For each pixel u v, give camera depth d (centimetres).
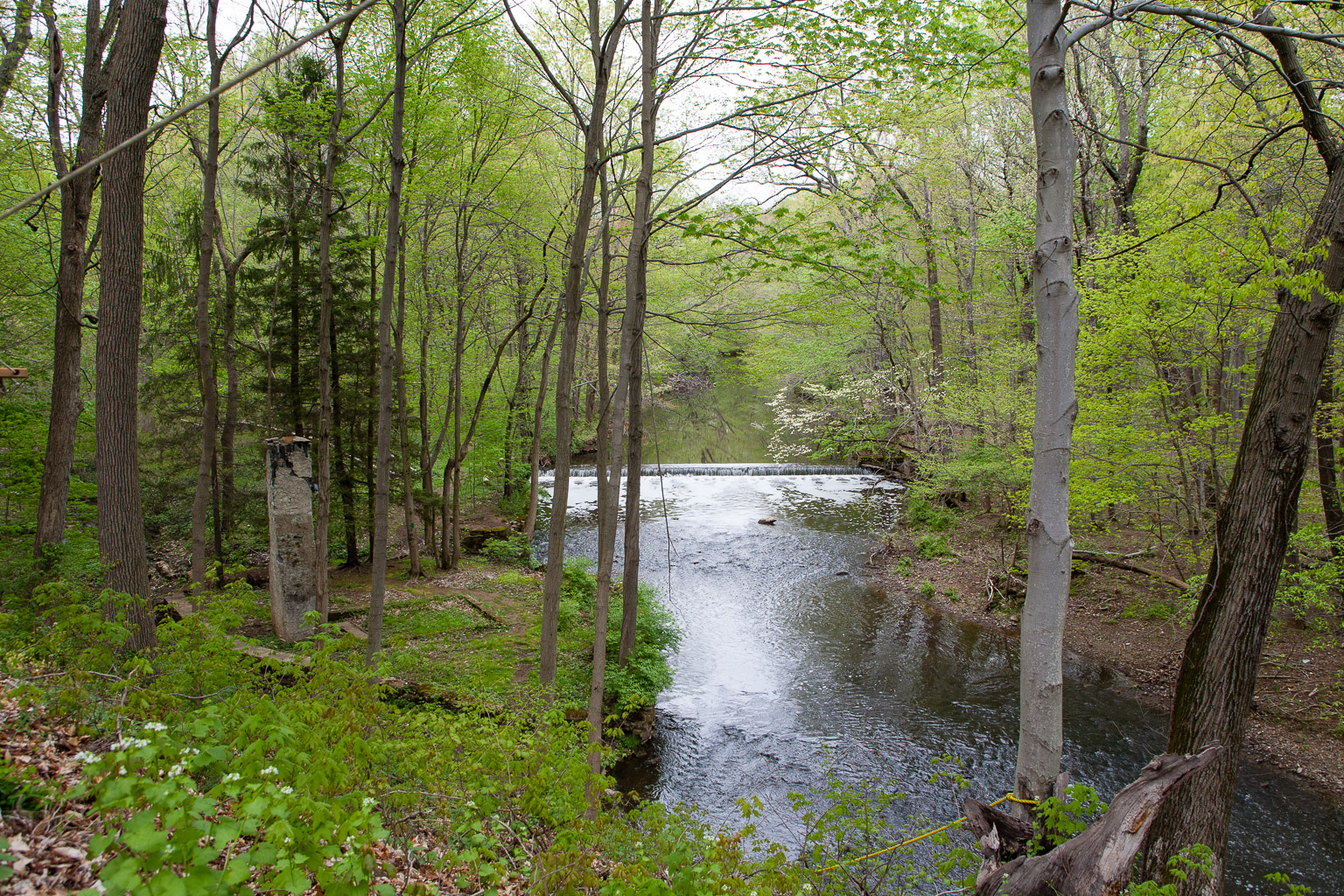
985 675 1215
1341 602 1120
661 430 4031
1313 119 636
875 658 1291
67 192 1018
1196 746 592
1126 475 1167
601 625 719
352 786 354
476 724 477
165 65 1243
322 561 1117
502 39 1263
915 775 915
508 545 1795
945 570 1712
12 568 996
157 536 1638
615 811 462
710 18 760
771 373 2516
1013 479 1498
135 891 182
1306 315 573
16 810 284
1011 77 709
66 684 423
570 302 816
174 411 1422
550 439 2602
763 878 336
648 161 754
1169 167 1485
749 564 1848
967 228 1941
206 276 1098
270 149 1410
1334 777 865
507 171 1321
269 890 243
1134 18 745
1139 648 1229
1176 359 1086
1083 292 1131
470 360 1931
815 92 716
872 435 2411
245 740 300
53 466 1027
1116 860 404
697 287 1319
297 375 1428
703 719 1070
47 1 1026
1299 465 577
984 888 470
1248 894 705
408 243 1475
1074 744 983
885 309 1995
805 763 946
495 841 355
